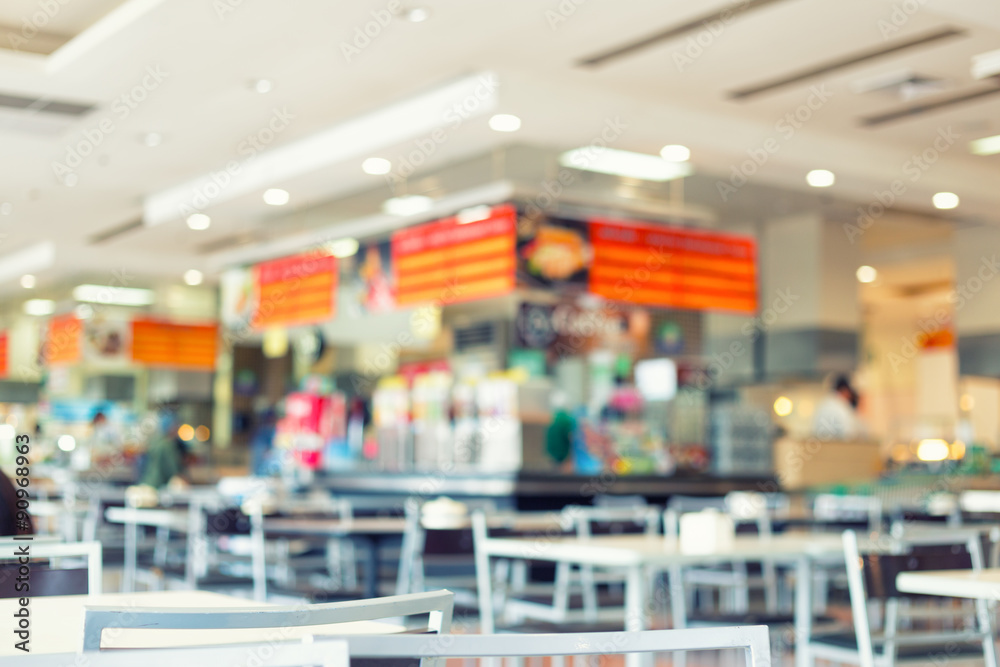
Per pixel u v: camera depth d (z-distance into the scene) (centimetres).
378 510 606
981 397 1179
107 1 525
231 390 1339
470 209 706
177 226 901
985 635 304
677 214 737
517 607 422
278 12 483
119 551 585
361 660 112
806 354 894
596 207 705
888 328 1295
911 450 1050
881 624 558
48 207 884
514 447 689
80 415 1373
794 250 904
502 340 980
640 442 806
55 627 174
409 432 768
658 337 991
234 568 597
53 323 1275
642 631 117
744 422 878
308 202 788
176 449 820
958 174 730
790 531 663
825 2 478
